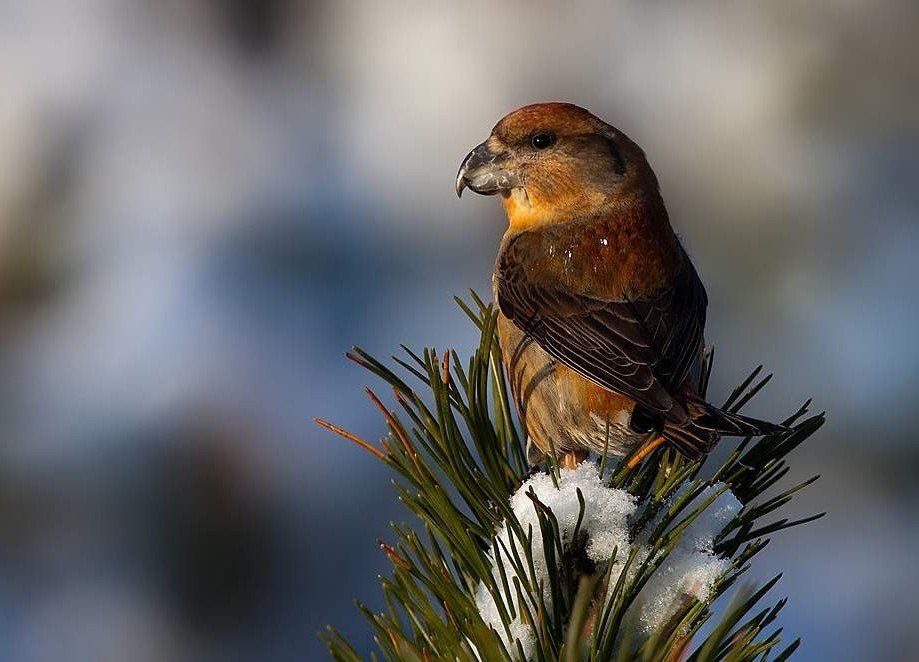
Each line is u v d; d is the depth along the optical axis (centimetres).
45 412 1184
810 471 1143
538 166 864
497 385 596
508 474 560
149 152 1356
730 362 1163
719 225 1214
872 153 1238
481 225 1295
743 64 1266
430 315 1262
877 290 1185
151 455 1152
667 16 1310
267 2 1412
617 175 857
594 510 522
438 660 470
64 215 1312
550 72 1319
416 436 536
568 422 796
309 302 1258
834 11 1264
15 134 1343
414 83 1354
